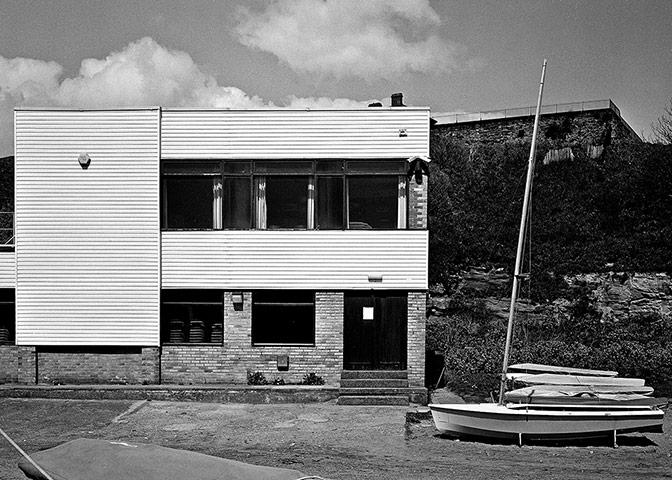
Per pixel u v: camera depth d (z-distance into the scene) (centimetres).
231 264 1820
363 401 1709
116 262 1822
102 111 1827
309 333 1828
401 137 1812
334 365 1811
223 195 1838
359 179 1820
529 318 2455
